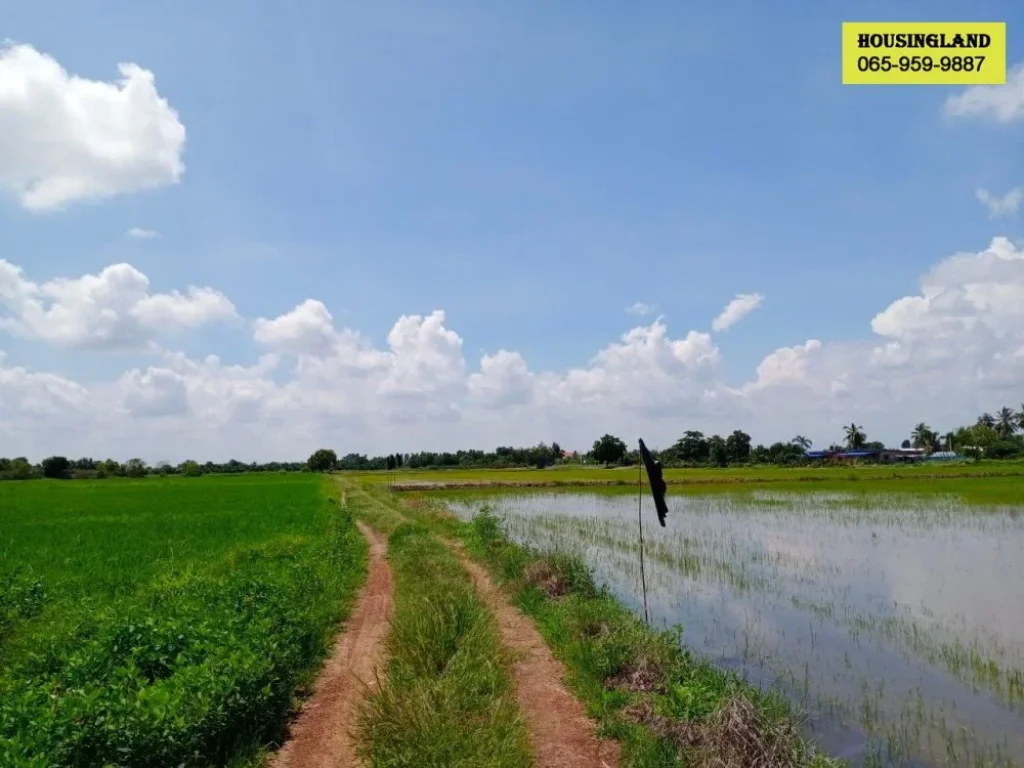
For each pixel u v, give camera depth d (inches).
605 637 405.7
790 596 598.9
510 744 271.1
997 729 330.3
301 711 342.0
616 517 1268.5
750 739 273.7
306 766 283.4
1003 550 849.5
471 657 362.9
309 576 538.3
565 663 402.6
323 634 450.3
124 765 234.8
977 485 2023.9
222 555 687.7
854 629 494.3
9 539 864.3
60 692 287.0
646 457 456.8
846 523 1141.1
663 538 957.8
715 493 1862.7
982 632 487.8
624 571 712.4
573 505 1584.6
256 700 297.1
